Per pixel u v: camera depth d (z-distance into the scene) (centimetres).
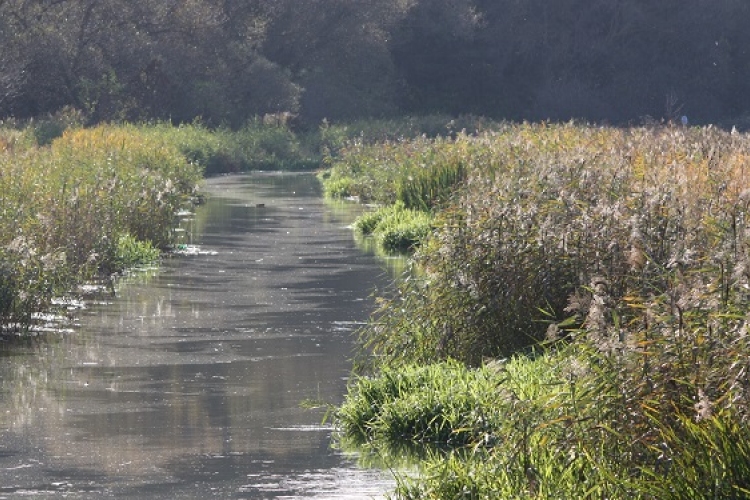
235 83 9825
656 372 1070
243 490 1249
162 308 2378
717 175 2055
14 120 7469
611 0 12694
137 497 1227
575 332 1230
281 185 6231
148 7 9169
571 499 1037
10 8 8456
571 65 12681
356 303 2438
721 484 953
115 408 1600
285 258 3148
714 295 1130
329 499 1214
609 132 4391
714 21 12888
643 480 1001
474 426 1384
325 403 1617
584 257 1703
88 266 2706
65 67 8444
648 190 1736
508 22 12456
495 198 1959
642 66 12794
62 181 3384
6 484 1273
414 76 12206
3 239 2381
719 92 12900
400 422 1453
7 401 1636
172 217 3644
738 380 1016
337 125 10175
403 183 4131
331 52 11188
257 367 1853
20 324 2177
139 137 5931
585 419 1063
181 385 1734
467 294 1739
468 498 1111
